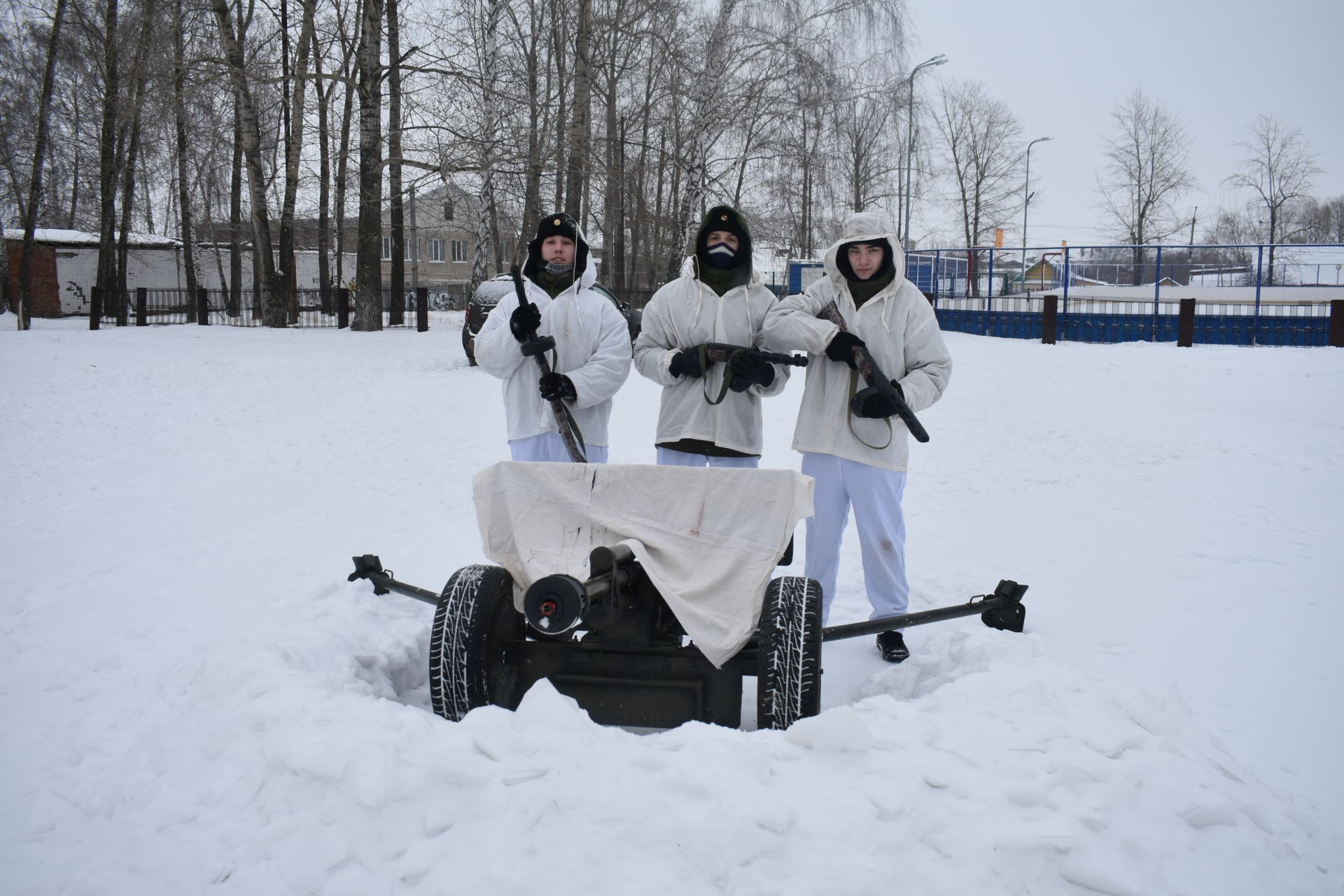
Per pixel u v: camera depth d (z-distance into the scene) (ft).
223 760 9.97
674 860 8.11
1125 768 9.14
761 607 11.39
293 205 98.99
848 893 7.72
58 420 38.17
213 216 168.55
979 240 181.98
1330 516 22.18
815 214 97.86
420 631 14.60
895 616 13.08
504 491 12.42
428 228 139.85
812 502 11.83
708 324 16.02
